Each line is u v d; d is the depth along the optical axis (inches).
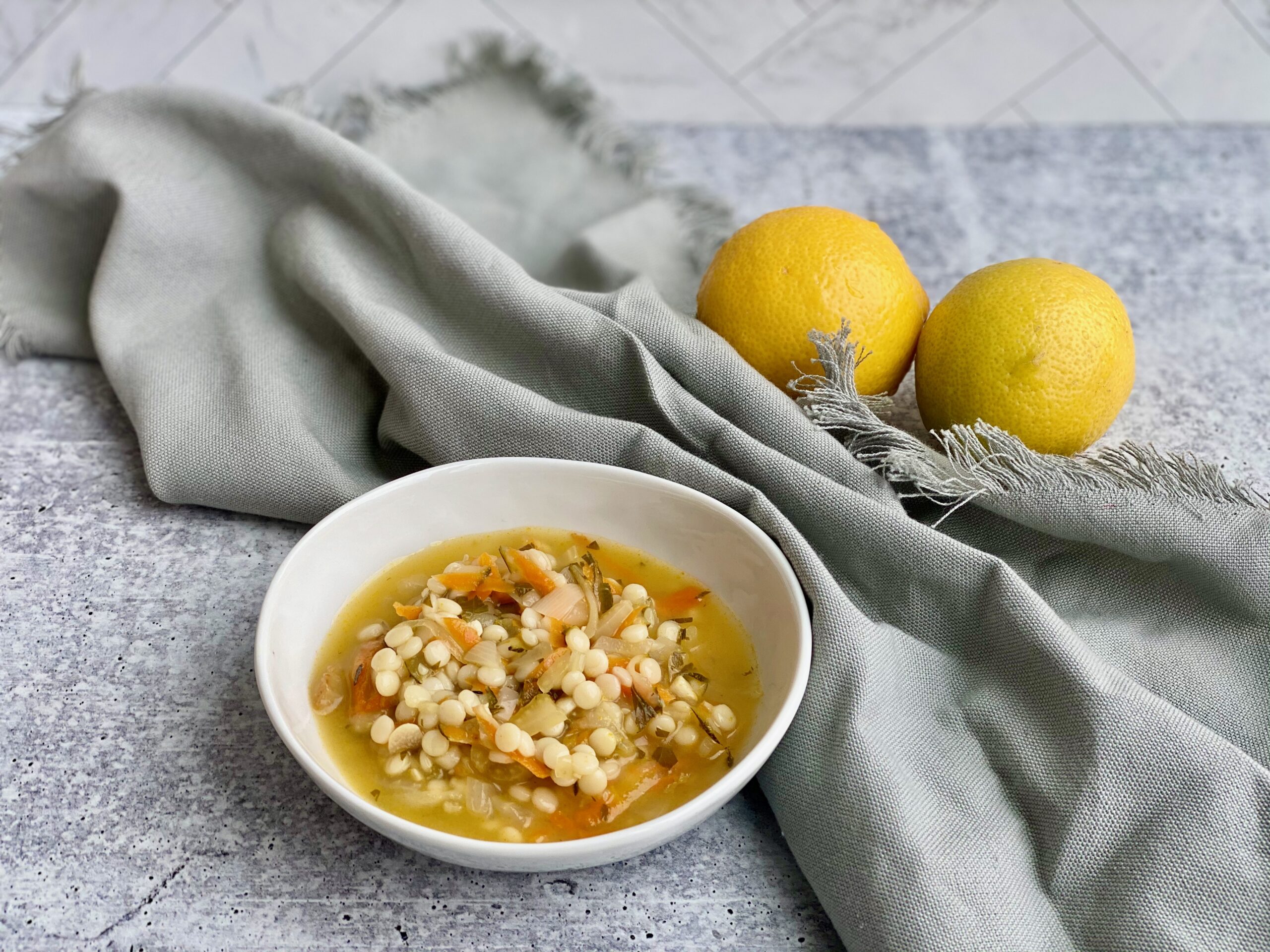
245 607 14.1
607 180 20.8
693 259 19.3
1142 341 19.0
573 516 13.8
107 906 11.2
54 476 15.8
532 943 11.2
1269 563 12.3
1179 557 12.7
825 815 11.5
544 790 11.2
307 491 14.7
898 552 12.7
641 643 12.2
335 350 16.0
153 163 16.9
